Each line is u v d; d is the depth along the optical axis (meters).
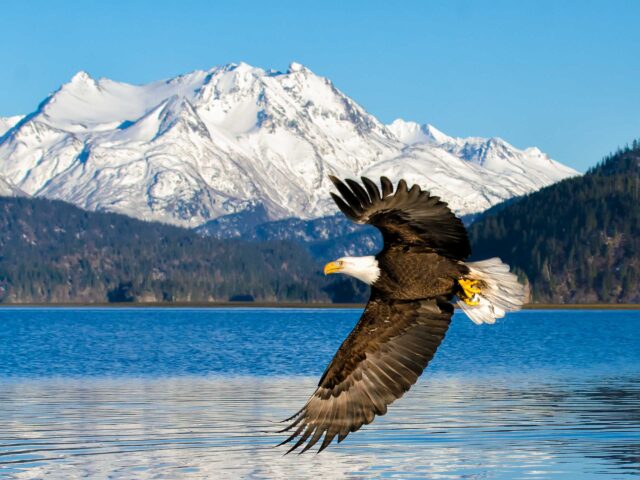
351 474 20.30
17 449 22.80
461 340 79.38
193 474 20.31
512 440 23.69
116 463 21.33
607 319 135.00
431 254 9.74
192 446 23.11
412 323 10.22
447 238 9.68
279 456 22.02
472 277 9.79
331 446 22.95
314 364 50.78
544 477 20.09
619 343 72.62
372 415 10.06
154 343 75.06
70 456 22.06
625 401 31.48
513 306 9.70
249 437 24.28
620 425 25.81
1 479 19.91
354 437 24.08
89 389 36.94
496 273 9.80
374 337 10.25
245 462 21.44
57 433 24.97
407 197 9.14
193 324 120.81
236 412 29.08
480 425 25.86
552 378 40.81
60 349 66.81
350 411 10.12
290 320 136.00
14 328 108.75
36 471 20.59
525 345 70.44
